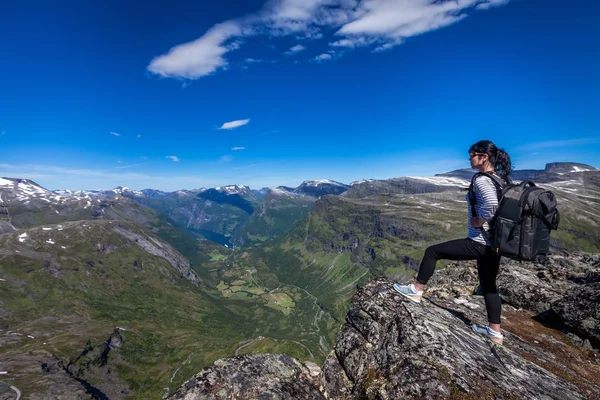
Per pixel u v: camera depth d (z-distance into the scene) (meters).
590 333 2.68
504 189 1.86
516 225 1.80
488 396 1.59
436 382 1.66
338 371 2.51
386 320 2.37
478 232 2.05
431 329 2.07
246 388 2.32
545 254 1.79
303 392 2.41
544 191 1.78
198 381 2.36
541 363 2.25
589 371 2.31
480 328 2.36
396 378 1.81
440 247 2.30
